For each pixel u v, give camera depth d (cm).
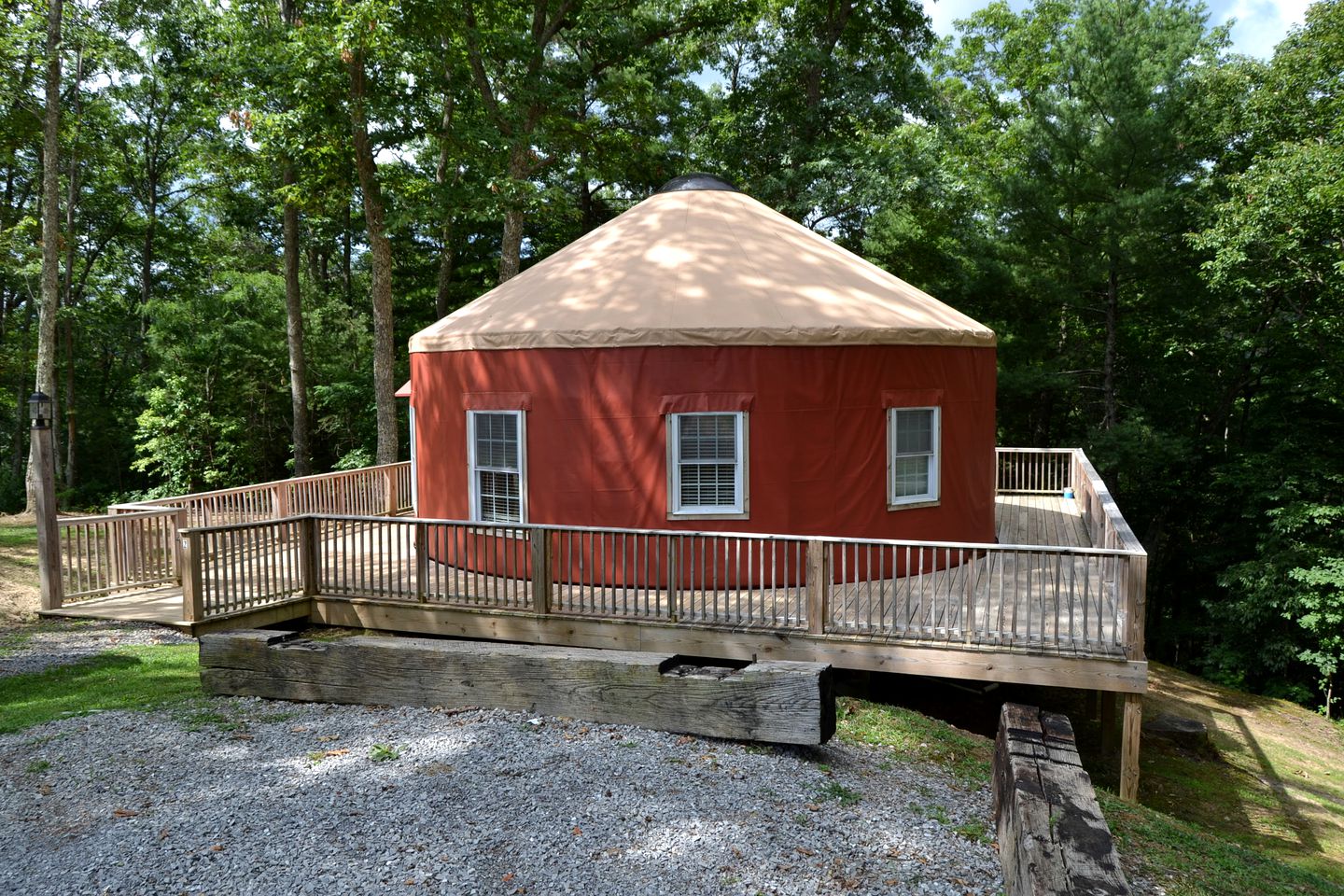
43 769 572
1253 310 2275
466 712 670
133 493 2947
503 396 1108
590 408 1066
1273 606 1948
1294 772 1289
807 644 848
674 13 2461
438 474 1220
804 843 481
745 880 439
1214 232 1883
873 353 1078
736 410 1036
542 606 925
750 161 2888
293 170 2392
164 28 2634
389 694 691
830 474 1066
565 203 2264
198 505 1291
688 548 1062
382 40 1758
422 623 977
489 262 3095
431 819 493
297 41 1770
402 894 420
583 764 565
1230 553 2356
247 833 478
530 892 423
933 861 472
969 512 1196
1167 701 1673
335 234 3131
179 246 3391
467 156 2147
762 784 554
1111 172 2286
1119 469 2422
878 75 2764
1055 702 1272
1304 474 2092
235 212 2914
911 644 821
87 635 987
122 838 473
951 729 788
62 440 3128
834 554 1064
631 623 895
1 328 3052
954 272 2661
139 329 3244
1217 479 2252
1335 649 1991
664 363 1044
